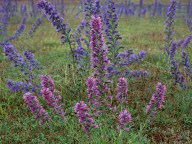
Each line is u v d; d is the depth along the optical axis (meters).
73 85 1.96
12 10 6.40
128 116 1.20
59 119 1.43
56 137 1.38
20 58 1.76
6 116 1.60
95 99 1.33
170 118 1.54
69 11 8.29
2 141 1.39
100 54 1.30
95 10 1.88
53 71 2.34
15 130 1.48
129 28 5.10
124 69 1.99
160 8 7.05
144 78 2.03
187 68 1.80
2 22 4.09
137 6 8.62
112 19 1.75
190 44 3.02
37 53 3.01
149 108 1.33
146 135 1.37
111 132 1.30
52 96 1.30
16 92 1.89
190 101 1.65
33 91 1.72
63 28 1.69
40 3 1.61
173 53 2.23
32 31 3.85
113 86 1.83
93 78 1.32
